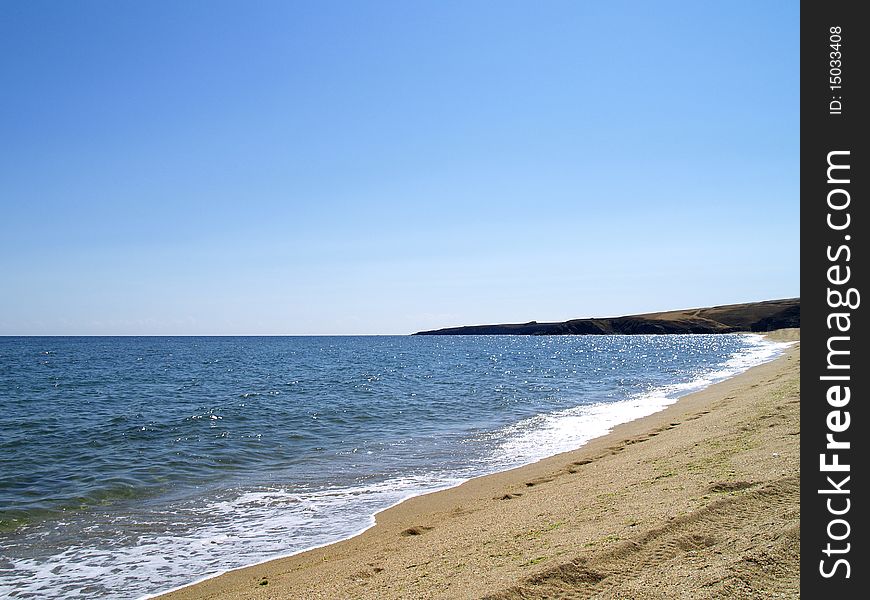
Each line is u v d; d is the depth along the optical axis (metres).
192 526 12.02
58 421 26.92
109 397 37.06
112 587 9.20
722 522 7.98
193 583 9.26
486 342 190.38
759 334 171.38
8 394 39.06
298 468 17.20
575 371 57.31
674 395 33.84
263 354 104.62
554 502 11.08
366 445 20.56
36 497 14.30
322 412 29.08
